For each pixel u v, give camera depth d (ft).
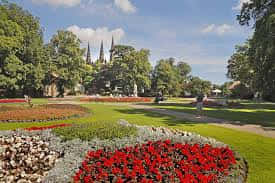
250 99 175.52
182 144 20.06
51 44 163.84
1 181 16.57
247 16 57.06
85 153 18.97
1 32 119.24
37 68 140.26
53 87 180.04
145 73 191.83
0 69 122.72
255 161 21.38
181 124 42.42
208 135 32.68
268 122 46.62
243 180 17.03
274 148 25.86
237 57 143.13
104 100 117.50
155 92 213.46
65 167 16.43
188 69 304.09
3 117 45.88
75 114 53.01
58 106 67.87
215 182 14.76
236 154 21.36
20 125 41.19
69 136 22.94
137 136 23.36
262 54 48.55
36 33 149.79
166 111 67.51
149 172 14.21
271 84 52.90
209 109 79.66
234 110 76.13
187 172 14.64
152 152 16.99
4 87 130.62
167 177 13.92
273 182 16.83
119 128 25.20
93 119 48.57
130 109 73.26
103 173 14.06
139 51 190.19
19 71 129.18
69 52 160.56
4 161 19.08
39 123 43.68
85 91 233.35
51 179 15.16
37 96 165.58
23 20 142.72
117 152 16.92
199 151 18.37
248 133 34.47
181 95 232.94
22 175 17.22
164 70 214.28
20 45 129.18
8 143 22.12
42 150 20.85
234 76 161.48
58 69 158.10
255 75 56.49
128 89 199.21
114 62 203.62
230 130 36.81
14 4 143.64
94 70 249.34
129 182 13.47
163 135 23.81
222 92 240.94
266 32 47.55
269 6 51.55
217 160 17.58
